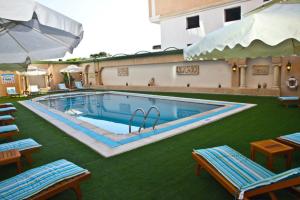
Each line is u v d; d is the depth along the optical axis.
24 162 4.34
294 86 11.62
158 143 5.20
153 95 15.49
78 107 14.07
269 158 3.36
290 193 2.72
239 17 17.62
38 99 15.55
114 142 5.28
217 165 2.91
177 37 21.36
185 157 4.32
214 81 15.06
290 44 3.38
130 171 3.79
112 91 19.81
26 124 7.75
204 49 2.94
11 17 1.99
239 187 2.37
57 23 2.52
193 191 3.11
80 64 24.97
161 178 3.51
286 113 7.78
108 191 3.17
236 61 13.60
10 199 2.33
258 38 2.09
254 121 6.87
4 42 3.94
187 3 20.14
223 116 7.62
